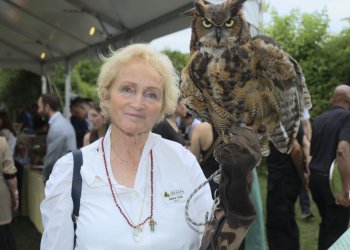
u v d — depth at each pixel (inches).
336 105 154.1
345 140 139.5
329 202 147.8
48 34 313.9
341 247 43.8
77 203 51.9
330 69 326.3
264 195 296.4
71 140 174.6
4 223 142.5
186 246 52.9
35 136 248.4
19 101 593.9
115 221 50.8
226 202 42.6
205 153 115.0
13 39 351.9
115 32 241.0
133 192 52.0
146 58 52.5
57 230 51.6
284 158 153.9
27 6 242.5
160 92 52.7
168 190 53.2
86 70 792.9
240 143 41.3
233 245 44.3
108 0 190.1
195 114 97.1
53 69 417.7
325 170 147.1
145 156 53.7
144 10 187.6
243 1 89.4
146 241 50.6
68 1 213.5
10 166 143.7
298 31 351.6
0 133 205.2
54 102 180.4
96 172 52.4
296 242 155.6
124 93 52.0
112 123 53.9
